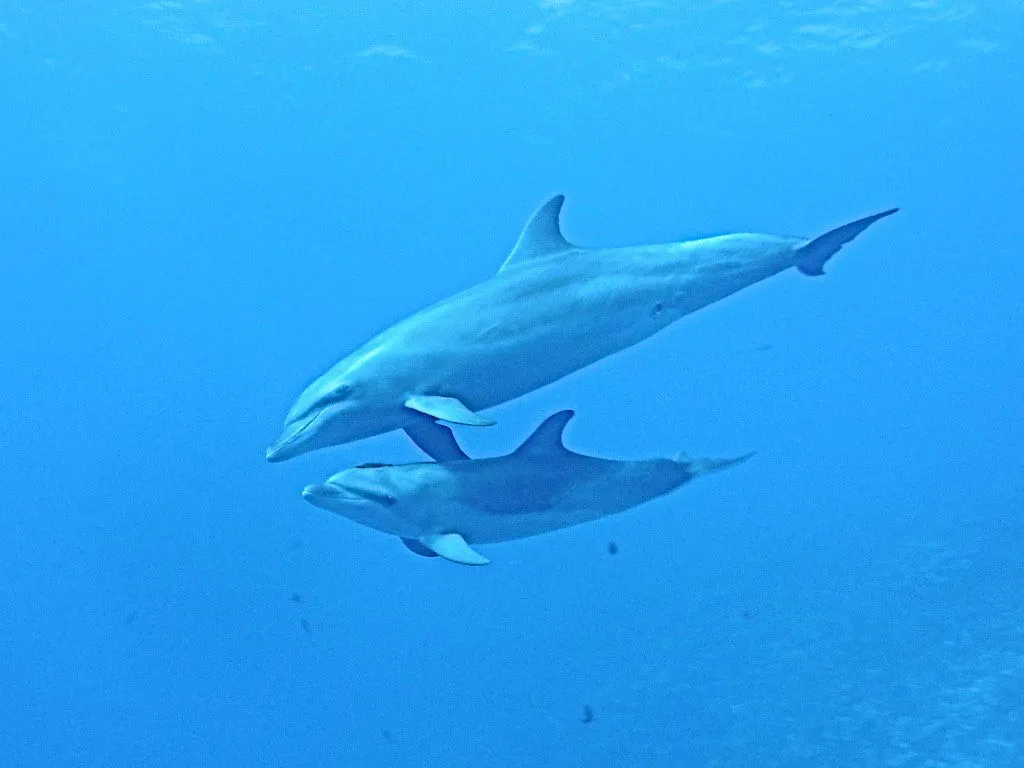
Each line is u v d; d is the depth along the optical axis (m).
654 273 7.00
